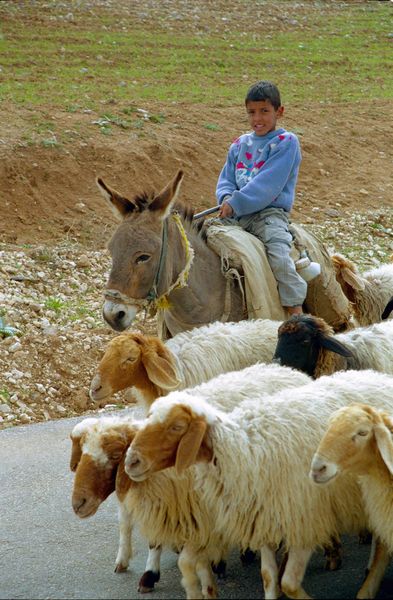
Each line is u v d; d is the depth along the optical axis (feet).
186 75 66.74
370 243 47.44
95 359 31.60
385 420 15.90
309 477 16.17
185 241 21.84
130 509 17.40
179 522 17.13
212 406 17.48
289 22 86.58
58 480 24.06
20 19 73.97
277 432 16.69
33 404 29.07
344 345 20.95
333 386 18.13
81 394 29.71
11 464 25.08
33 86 58.23
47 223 43.29
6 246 40.60
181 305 22.27
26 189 44.45
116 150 48.57
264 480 16.35
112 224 43.91
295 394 17.66
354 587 17.74
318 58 76.33
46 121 50.62
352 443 15.48
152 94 60.49
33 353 31.24
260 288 22.93
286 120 60.90
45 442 26.55
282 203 24.40
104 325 34.30
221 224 24.21
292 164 24.29
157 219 21.02
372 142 60.13
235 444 16.25
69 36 71.61
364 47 81.56
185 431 15.72
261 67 71.97
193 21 81.66
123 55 69.00
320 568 18.76
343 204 51.85
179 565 17.19
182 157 50.37
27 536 20.92
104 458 16.98
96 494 16.94
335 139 59.26
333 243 46.78
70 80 61.05
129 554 19.04
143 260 20.65
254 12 88.17
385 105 66.85
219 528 16.71
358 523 17.58
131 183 47.09
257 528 16.52
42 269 38.99
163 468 15.88
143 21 79.20
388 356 21.17
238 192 23.66
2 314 33.40
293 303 23.65
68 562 19.58
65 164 46.52
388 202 53.01
